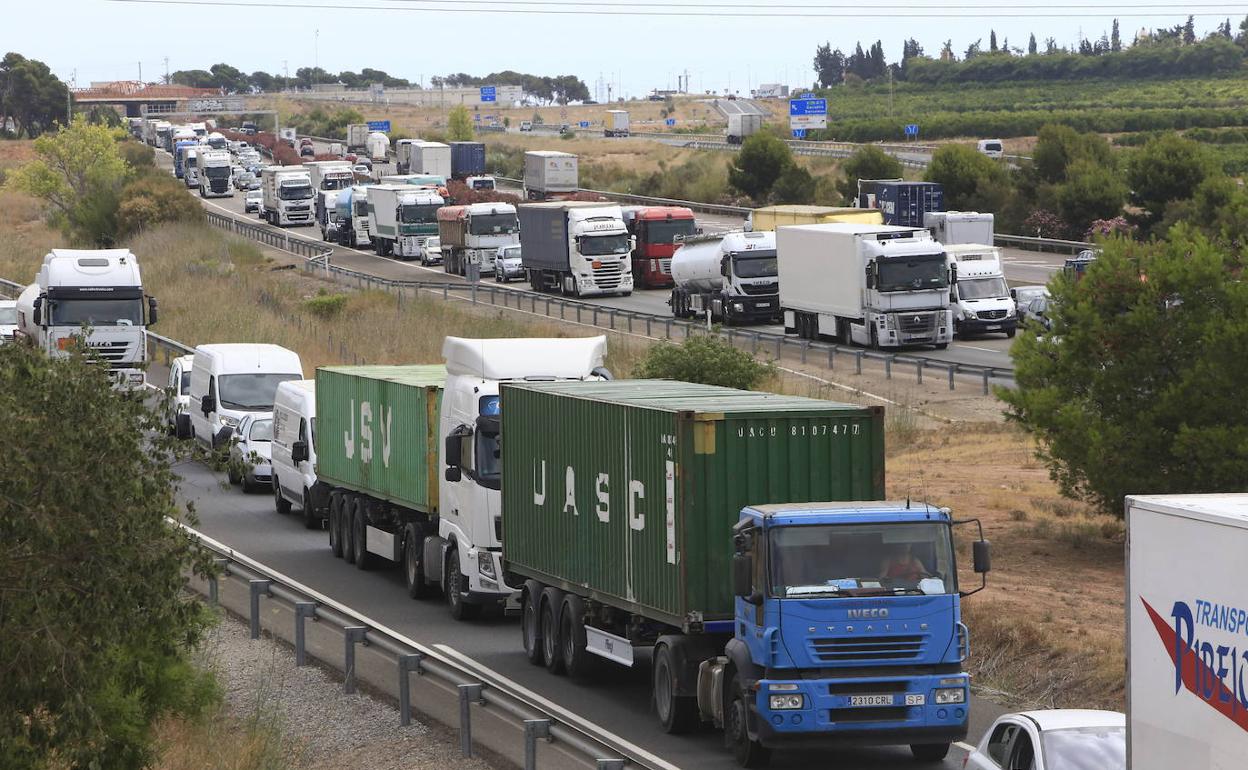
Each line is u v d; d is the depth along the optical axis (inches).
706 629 1144.8
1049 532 1899.6
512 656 1465.3
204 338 4050.2
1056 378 1840.6
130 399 850.1
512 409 1466.5
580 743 940.6
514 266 5738.2
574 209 5157.5
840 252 3892.7
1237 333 1660.9
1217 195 5570.9
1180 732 708.7
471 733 1154.7
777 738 1024.9
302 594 1494.8
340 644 1478.8
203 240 6437.0
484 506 1569.9
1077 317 1793.8
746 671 1054.4
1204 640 688.4
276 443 2391.7
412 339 3983.8
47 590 789.9
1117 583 1625.2
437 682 1320.1
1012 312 4082.2
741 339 3964.1
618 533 1251.8
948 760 1098.7
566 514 1349.7
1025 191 6609.3
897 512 1059.3
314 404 2255.2
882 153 7308.1
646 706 1268.5
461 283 5482.3
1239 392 1676.9
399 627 1594.5
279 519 2329.0
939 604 1045.2
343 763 1092.5
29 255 6707.7
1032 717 818.8
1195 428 1686.8
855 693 1031.0
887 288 3762.3
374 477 1871.3
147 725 1017.5
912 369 3486.7
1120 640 1342.3
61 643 799.1
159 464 867.4
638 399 1282.0
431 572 1710.1
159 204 7071.9
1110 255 1792.6
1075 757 772.6
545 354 1631.4
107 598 812.0
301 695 1279.5
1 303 3983.8
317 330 4178.2
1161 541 718.5
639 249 5511.8
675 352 2847.0
